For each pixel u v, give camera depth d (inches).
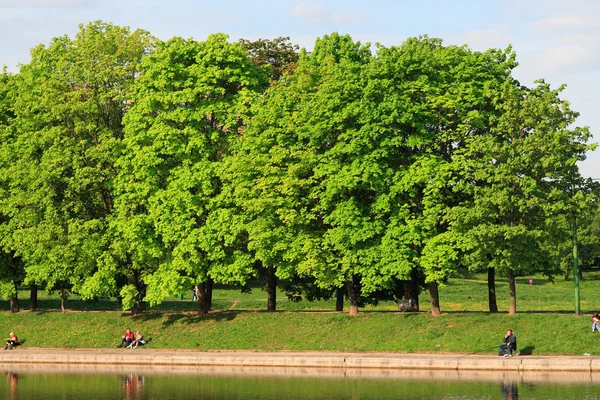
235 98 2333.9
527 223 2007.9
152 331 2377.0
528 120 2005.4
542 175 2007.9
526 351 1898.4
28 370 2132.1
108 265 2393.0
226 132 2352.4
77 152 2450.8
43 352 2321.6
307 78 2240.4
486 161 2023.9
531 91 2087.8
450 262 2048.5
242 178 2229.3
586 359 1785.2
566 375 1740.9
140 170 2341.3
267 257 2209.6
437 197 2085.4
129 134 2377.0
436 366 1893.5
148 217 2345.0
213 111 2303.2
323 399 1569.9
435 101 2090.3
